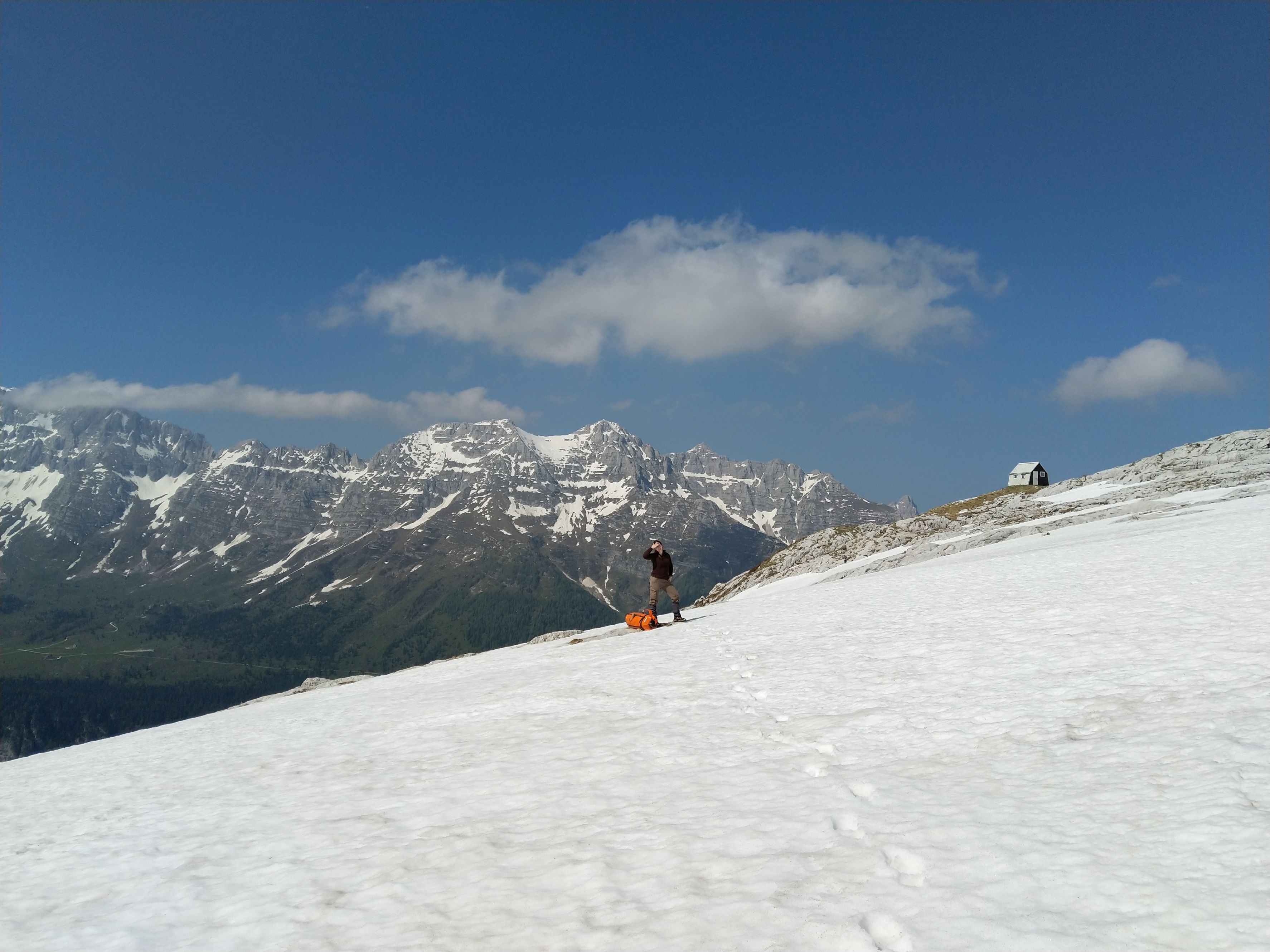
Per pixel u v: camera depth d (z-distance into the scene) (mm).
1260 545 29453
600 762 13539
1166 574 26125
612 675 23938
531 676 27766
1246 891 6410
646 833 9688
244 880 10172
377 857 10219
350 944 7738
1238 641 15250
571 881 8516
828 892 7422
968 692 14984
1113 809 8500
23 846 14320
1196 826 7730
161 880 10766
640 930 7156
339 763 17203
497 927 7656
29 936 9391
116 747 30297
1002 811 8906
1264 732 9977
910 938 6449
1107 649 16594
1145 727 11141
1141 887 6785
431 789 13422
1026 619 22281
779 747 13164
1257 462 79875
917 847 8227
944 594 31750
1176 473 87750
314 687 53156
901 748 12141
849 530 92125
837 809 9727
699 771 12281
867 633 24578
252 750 21531
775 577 87438
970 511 96625
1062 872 7262
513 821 10953
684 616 45188
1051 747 11023
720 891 7734
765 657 22922
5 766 31812
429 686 32094
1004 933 6352
